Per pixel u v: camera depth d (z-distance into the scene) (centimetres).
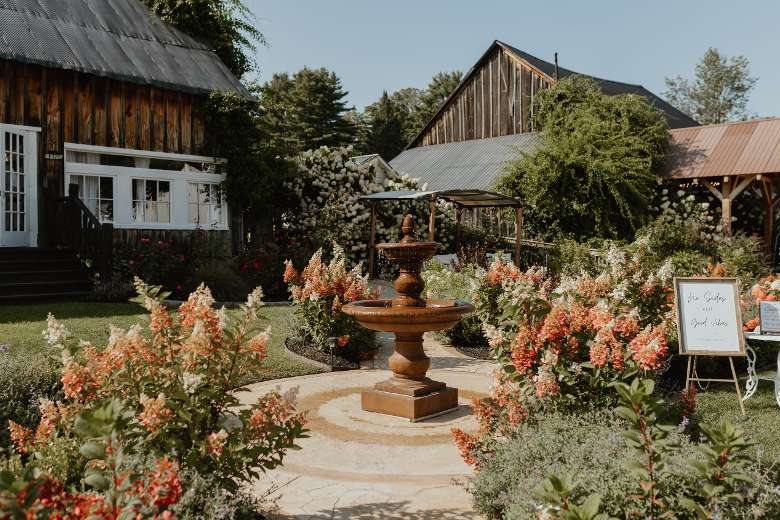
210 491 317
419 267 665
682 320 648
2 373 499
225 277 1405
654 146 2191
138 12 1820
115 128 1514
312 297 884
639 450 300
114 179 1530
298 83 6003
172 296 1333
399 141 6234
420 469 489
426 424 609
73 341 378
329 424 607
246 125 1720
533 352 443
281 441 357
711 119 6231
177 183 1634
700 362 789
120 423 253
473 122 3061
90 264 1323
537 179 2072
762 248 2130
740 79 6153
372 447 541
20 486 211
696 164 2123
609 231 2055
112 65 1495
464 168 2738
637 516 298
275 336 983
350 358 915
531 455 375
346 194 1938
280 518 394
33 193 1391
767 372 834
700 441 403
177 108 1628
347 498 430
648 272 771
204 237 1570
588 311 498
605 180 2028
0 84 1340
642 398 300
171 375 360
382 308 635
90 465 315
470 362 929
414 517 398
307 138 5669
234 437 352
